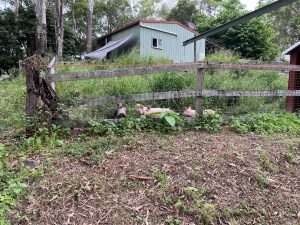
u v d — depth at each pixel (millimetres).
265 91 4492
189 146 3117
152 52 14508
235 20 5094
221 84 6004
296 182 2709
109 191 2301
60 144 3088
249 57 17922
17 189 2188
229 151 3023
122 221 2039
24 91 5922
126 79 5703
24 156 2785
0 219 1936
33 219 1989
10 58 18062
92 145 3012
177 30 15273
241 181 2572
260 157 2963
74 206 2131
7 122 3891
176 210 2174
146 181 2436
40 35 8266
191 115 4141
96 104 3625
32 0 23984
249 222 2166
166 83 5414
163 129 3629
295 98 5672
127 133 3441
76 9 27906
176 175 2529
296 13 28656
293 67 4730
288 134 3881
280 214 2281
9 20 19453
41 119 3354
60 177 2422
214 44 17281
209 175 2576
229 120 4148
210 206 2205
